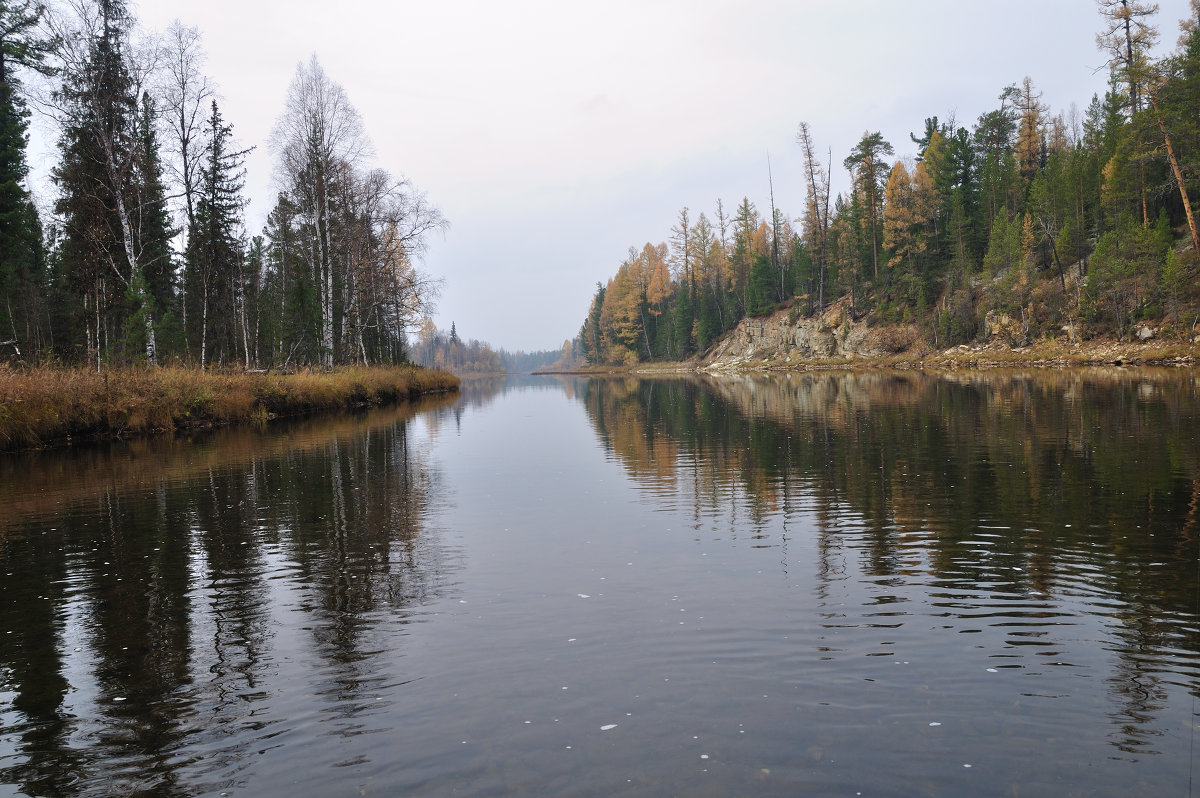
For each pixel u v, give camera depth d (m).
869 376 54.00
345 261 40.62
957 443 16.53
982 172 73.81
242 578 7.81
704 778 3.88
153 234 34.44
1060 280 60.00
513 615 6.50
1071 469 12.79
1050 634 5.77
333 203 37.31
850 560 7.99
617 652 5.62
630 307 124.50
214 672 5.45
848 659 5.39
